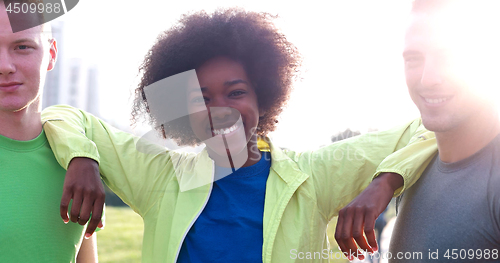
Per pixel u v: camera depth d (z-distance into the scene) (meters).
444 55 1.13
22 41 1.31
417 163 1.31
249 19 1.63
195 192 1.50
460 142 1.19
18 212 1.34
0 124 1.39
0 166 1.37
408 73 1.21
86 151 1.39
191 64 1.53
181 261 1.42
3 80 1.29
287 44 1.70
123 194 1.52
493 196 1.10
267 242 1.40
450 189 1.20
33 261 1.35
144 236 1.52
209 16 1.60
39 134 1.46
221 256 1.39
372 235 1.24
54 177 1.44
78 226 1.49
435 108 1.16
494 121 1.15
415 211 1.28
